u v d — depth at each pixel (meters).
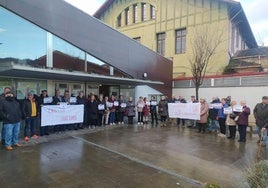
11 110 7.77
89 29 12.84
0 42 9.43
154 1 24.84
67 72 9.91
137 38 26.36
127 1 27.09
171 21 23.50
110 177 5.66
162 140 9.70
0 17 9.43
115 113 13.71
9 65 7.94
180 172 6.07
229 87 15.95
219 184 5.37
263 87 14.54
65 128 11.06
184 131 11.88
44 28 10.76
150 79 16.72
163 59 18.05
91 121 12.12
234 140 9.94
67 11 11.77
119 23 28.17
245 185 3.93
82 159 6.94
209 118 11.96
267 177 3.74
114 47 14.21
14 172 5.82
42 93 10.00
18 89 10.17
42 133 9.87
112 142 9.12
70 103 11.01
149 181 5.48
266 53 20.66
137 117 15.02
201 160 7.09
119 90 15.25
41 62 10.74
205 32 20.58
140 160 6.96
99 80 12.69
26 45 10.23
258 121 8.77
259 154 7.70
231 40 21.28
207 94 17.00
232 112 10.11
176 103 13.54
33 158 6.91
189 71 21.81
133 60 15.43
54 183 5.26
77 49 12.33
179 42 23.16
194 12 21.94
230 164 6.76
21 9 9.95
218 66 20.45
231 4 19.62
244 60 20.58
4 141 8.51
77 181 5.40
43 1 10.73
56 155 7.25
